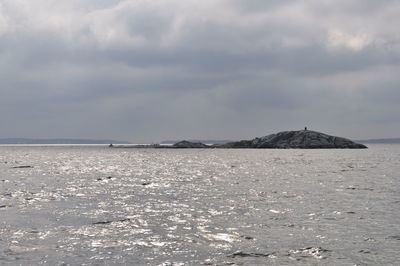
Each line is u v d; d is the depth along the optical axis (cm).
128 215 2956
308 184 5388
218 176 6819
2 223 2634
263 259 1859
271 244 2119
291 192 4459
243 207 3359
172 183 5575
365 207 3353
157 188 4909
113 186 5128
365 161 11912
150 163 11431
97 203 3578
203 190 4684
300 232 2397
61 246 2067
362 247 2055
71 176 6812
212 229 2478
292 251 1986
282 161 12012
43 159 14112
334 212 3095
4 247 2042
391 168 8769
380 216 2920
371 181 5806
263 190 4669
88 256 1897
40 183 5525
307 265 1777
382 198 3934
